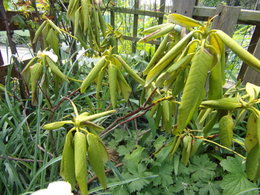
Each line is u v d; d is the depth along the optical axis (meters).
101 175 0.36
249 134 0.38
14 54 0.86
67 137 0.34
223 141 0.41
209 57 0.28
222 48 0.32
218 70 0.32
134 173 0.72
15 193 0.73
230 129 0.39
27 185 0.71
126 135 0.90
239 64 1.45
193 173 0.77
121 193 0.68
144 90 0.66
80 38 0.83
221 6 1.18
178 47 0.33
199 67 0.28
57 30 0.72
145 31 0.54
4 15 0.81
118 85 0.52
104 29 0.93
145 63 1.21
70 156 0.34
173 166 0.79
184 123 0.30
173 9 1.32
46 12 1.31
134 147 0.83
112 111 0.39
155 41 1.45
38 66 0.51
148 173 0.72
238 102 0.37
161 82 0.39
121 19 1.67
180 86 0.39
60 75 0.51
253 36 1.31
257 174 0.37
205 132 0.46
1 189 0.71
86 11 0.75
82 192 0.31
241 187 0.67
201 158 0.78
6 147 0.68
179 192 0.77
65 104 0.77
